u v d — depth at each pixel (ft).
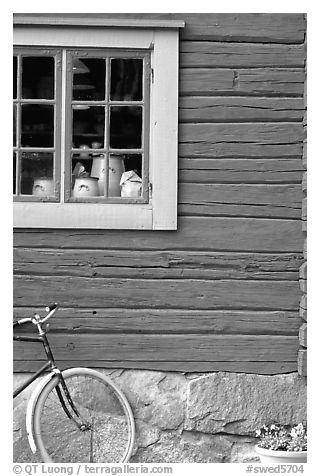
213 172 20.24
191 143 20.24
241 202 20.26
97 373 19.70
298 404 20.34
